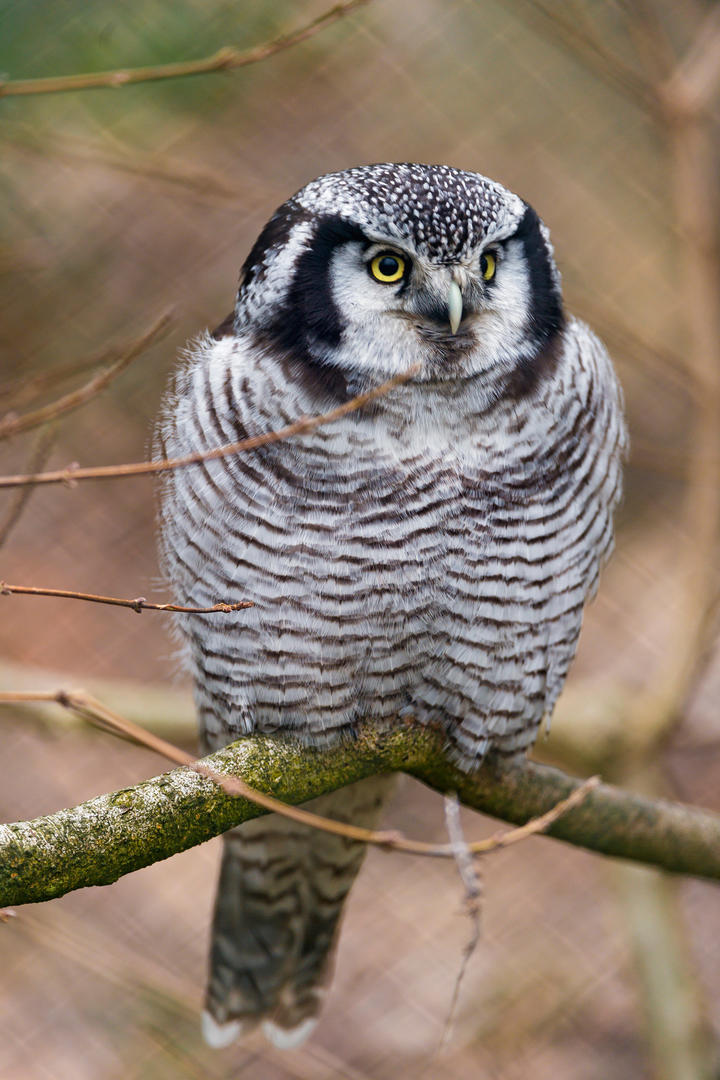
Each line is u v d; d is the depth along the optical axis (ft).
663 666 37.17
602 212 47.14
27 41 23.81
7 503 45.01
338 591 22.84
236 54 22.07
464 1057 36.32
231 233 41.60
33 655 42.52
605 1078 35.47
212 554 23.08
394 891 41.29
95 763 42.83
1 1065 34.53
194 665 25.16
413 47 41.73
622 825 24.89
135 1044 35.19
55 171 34.91
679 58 43.60
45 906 33.76
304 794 21.93
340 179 23.03
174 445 23.44
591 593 25.52
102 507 45.27
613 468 24.35
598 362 24.41
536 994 37.96
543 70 44.14
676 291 46.52
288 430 17.16
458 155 44.16
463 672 23.76
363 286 22.56
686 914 40.73
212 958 29.01
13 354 37.68
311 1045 36.09
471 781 24.70
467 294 22.47
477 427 22.68
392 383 17.46
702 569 37.29
